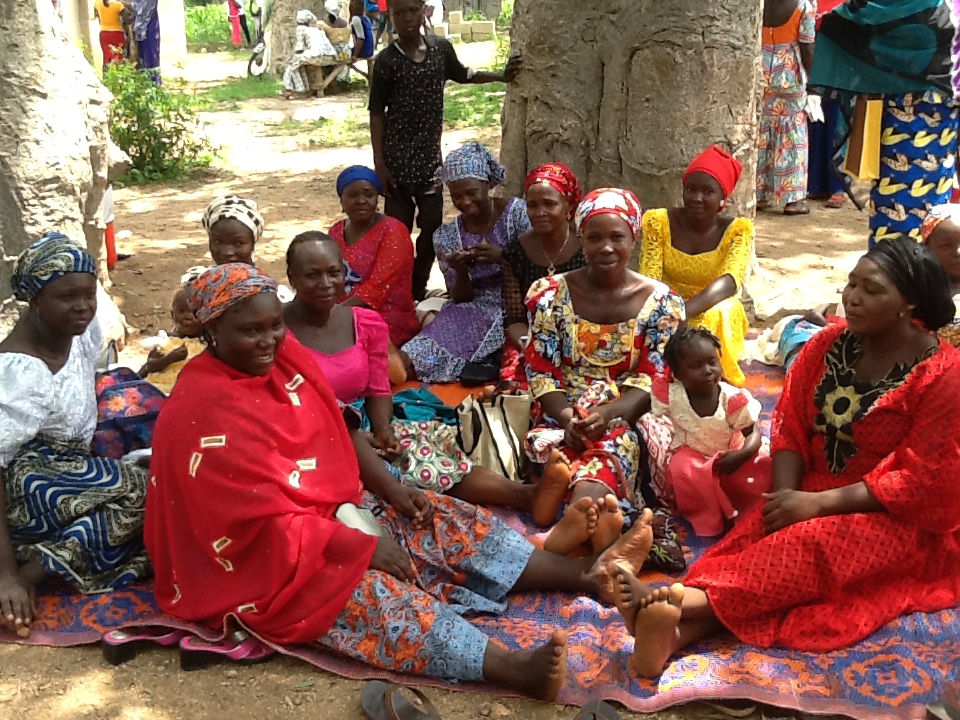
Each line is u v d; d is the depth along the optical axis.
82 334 3.90
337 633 3.30
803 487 3.63
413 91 6.27
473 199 5.37
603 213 4.16
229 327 3.39
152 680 3.30
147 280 7.56
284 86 16.81
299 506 3.40
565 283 4.36
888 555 3.26
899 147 5.82
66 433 3.82
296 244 4.11
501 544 3.69
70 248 3.63
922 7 5.46
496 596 3.65
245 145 12.84
